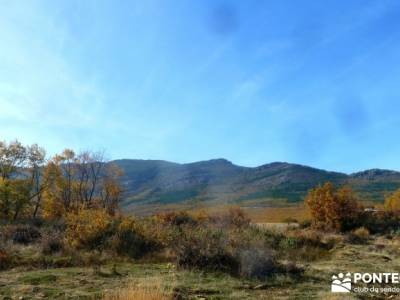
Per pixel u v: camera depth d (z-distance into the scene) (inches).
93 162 1908.2
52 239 691.4
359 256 716.7
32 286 423.5
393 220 1396.4
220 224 1017.5
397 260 673.0
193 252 552.7
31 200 1807.3
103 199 1862.7
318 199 1432.1
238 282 464.8
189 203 5433.1
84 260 595.2
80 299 372.2
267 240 802.8
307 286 454.9
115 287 417.7
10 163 1777.8
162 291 372.2
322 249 825.5
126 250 672.4
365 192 5383.9
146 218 1018.1
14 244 730.8
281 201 5093.5
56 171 1831.9
